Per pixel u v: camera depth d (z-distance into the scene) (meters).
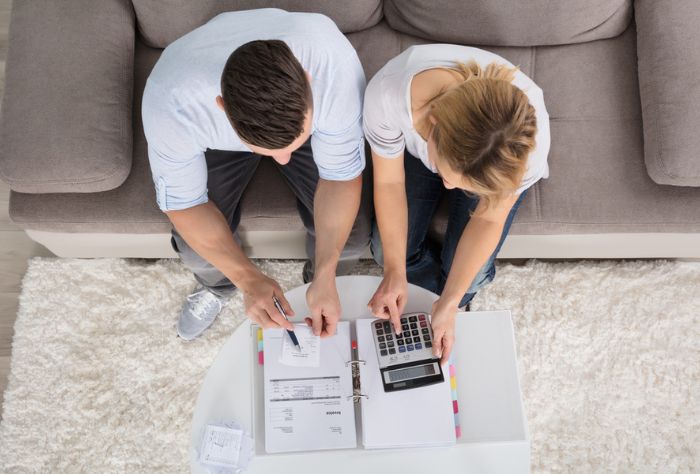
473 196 1.19
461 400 1.32
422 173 1.54
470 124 0.91
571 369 1.81
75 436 1.74
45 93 1.50
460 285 1.34
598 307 1.86
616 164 1.55
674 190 1.53
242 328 1.39
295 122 0.95
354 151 1.29
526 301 1.87
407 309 1.40
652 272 1.89
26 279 1.89
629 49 1.65
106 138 1.49
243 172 1.52
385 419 1.26
